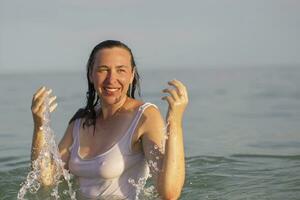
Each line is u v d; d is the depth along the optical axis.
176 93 3.54
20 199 4.24
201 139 8.30
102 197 3.83
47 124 4.05
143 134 3.78
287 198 4.31
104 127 3.98
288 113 12.27
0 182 5.20
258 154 6.57
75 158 3.95
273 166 5.75
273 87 25.25
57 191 4.18
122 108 3.98
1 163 6.39
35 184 4.22
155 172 3.62
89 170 3.85
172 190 3.51
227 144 7.65
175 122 3.55
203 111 13.64
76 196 3.96
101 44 3.90
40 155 4.11
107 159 3.79
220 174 5.35
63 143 4.18
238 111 13.32
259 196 4.41
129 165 3.84
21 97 20.59
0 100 18.92
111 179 3.83
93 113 4.07
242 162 6.05
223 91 23.22
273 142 7.72
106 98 3.88
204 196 4.50
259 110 13.39
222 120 11.23
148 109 3.88
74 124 4.18
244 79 42.59
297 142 7.63
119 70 3.84
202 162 6.08
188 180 5.09
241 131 9.23
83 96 19.77
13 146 7.83
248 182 4.96
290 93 19.70
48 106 4.00
